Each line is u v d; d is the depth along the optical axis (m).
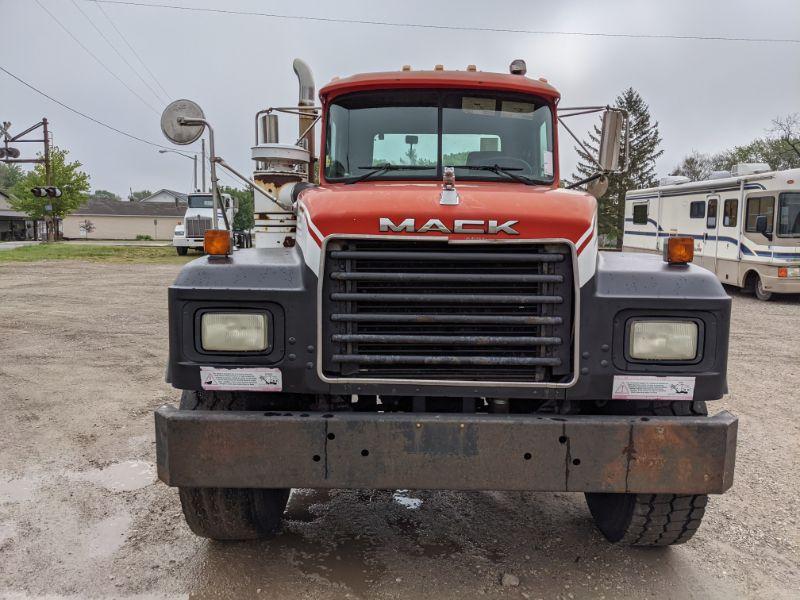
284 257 3.43
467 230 3.08
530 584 3.40
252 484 2.98
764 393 7.34
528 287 3.12
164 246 41.28
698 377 3.10
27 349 8.85
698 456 2.96
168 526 3.96
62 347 9.02
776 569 3.61
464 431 2.93
